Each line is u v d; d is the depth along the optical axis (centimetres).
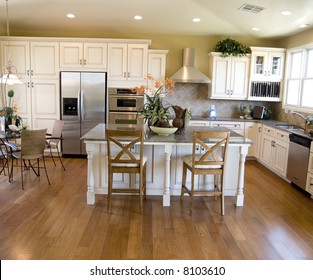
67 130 638
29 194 425
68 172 534
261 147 622
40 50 618
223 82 655
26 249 284
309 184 440
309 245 306
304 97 575
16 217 351
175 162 418
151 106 415
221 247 297
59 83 627
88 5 496
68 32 655
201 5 479
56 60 620
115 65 621
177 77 639
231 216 370
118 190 371
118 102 629
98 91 625
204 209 388
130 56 620
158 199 416
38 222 340
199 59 681
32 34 655
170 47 676
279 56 645
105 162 412
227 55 642
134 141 354
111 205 391
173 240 309
